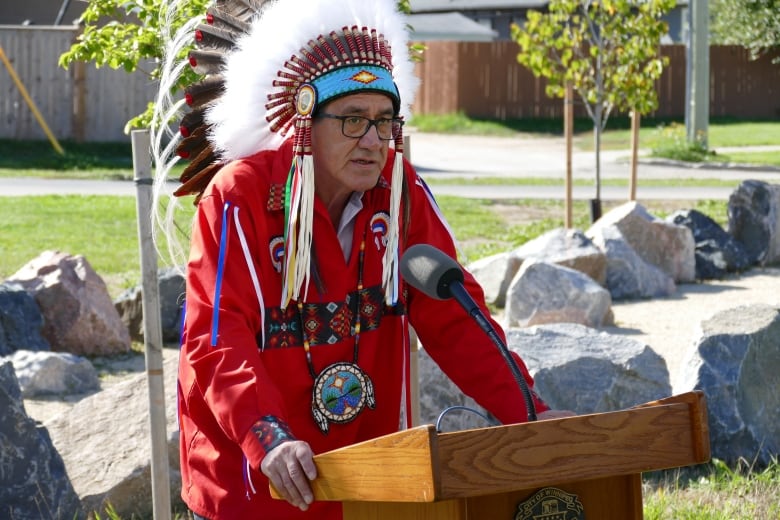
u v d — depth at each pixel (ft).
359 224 17.83
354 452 13.43
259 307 16.85
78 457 32.65
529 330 38.96
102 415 34.12
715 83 236.84
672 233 69.05
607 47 85.10
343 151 16.98
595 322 56.24
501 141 199.82
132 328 56.13
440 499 12.28
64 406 44.14
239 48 18.93
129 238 82.58
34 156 136.26
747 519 29.48
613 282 64.80
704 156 156.15
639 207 69.46
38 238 81.30
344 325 17.66
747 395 36.14
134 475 31.65
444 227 19.10
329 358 17.58
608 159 163.94
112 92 144.05
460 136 207.72
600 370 36.88
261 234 17.17
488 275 63.87
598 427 13.26
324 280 17.49
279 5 17.70
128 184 118.83
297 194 16.85
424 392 35.35
